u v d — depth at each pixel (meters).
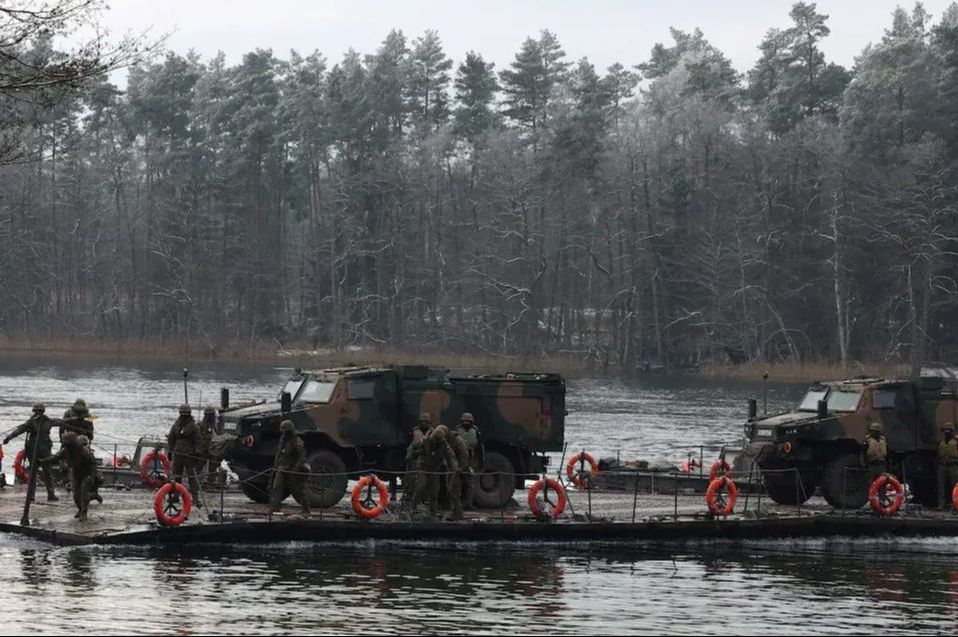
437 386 72.81
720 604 56.25
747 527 69.81
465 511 71.38
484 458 72.56
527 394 73.62
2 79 47.97
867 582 61.41
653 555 66.56
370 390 72.00
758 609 55.53
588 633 50.72
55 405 161.25
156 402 166.25
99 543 62.12
